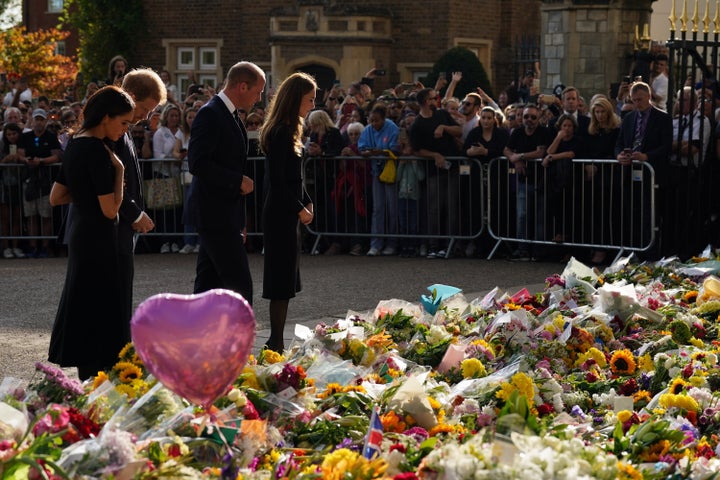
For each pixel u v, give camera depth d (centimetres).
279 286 1099
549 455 511
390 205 1986
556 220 1866
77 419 597
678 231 1725
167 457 562
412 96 2261
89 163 909
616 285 1203
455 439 630
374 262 1905
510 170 1898
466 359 884
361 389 750
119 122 922
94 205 921
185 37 4856
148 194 2039
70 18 4938
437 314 1055
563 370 913
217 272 1077
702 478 609
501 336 953
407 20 4488
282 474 598
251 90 1064
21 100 3170
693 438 693
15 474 523
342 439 681
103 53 4878
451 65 3956
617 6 2959
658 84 2397
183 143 2036
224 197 1052
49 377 671
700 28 3178
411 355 943
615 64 2983
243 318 561
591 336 973
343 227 2033
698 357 932
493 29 4628
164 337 548
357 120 2089
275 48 4522
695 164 1761
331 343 894
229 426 619
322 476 561
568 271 1289
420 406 698
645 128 1747
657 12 3769
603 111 1817
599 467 527
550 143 1867
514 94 3106
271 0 4716
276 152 1086
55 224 2081
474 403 750
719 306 1154
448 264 1873
